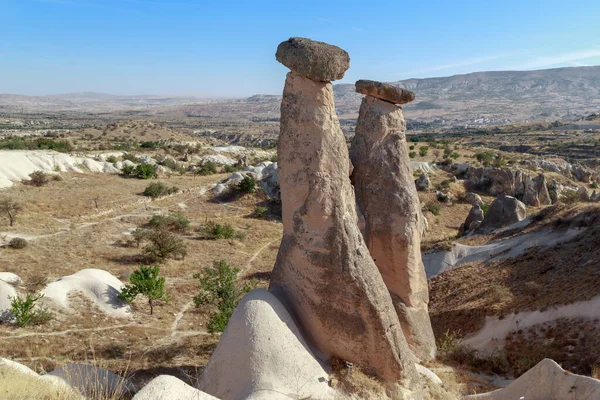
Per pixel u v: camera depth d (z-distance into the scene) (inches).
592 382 388.8
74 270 1129.4
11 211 1502.2
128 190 2001.7
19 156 2102.6
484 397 449.7
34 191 1830.7
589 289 655.8
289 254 426.3
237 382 367.9
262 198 2043.6
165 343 784.3
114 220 1611.7
